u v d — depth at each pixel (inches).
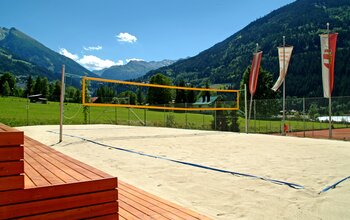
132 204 120.1
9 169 77.0
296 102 864.9
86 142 388.8
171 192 163.9
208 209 137.2
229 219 125.1
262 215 130.5
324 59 509.7
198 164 240.7
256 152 310.8
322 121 830.5
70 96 2288.4
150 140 424.8
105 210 88.3
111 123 923.4
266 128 752.3
